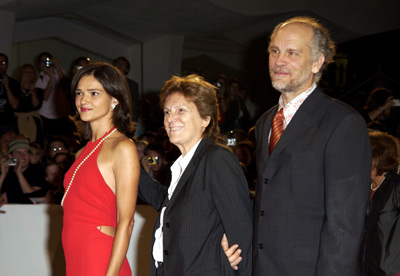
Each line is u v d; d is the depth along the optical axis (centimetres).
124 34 859
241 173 203
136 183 210
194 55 960
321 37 193
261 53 938
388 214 238
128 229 207
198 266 194
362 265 245
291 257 183
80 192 212
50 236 334
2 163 451
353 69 880
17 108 671
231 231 197
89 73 216
